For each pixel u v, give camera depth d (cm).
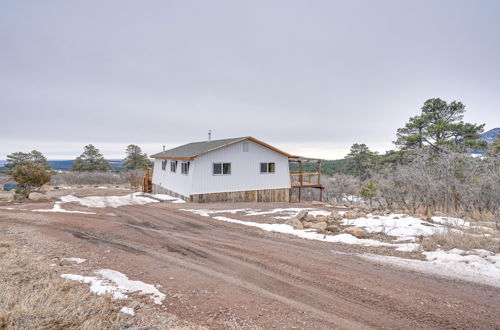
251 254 757
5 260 619
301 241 893
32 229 1042
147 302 470
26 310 391
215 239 930
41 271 576
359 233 916
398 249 775
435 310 446
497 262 629
